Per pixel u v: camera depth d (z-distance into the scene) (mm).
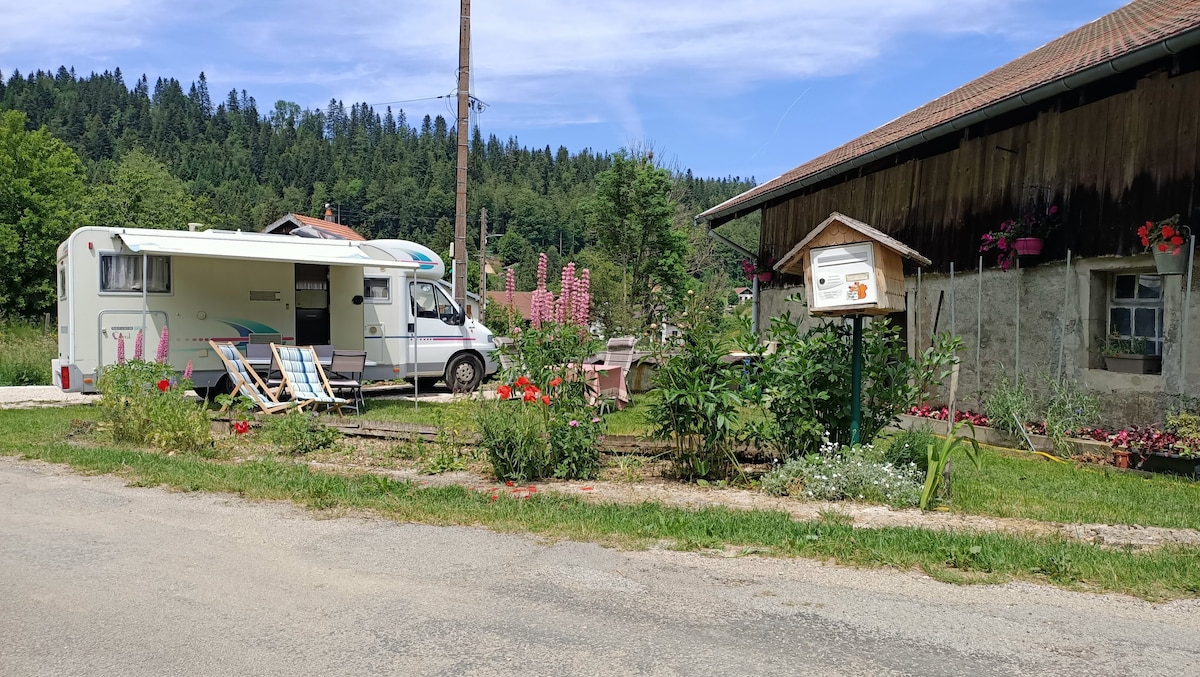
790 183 14117
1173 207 8766
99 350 11875
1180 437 8094
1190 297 8602
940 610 4059
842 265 6805
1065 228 10117
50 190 34812
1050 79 8875
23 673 3293
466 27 17641
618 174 35062
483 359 15383
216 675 3283
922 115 14703
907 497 6383
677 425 7188
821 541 5137
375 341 14281
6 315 32312
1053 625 3871
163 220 51906
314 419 8992
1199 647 3623
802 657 3480
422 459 8156
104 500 6332
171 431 8609
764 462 7617
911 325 13031
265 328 13133
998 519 5969
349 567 4688
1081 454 8875
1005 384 10195
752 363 7449
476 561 4812
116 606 4043
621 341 13898
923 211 12805
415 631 3742
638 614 3971
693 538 5266
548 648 3557
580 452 7426
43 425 10383
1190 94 8602
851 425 7039
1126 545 5234
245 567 4680
